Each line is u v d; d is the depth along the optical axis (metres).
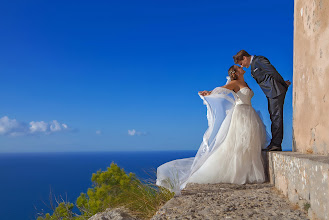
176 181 5.40
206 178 5.21
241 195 4.07
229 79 5.79
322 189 2.52
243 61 5.44
